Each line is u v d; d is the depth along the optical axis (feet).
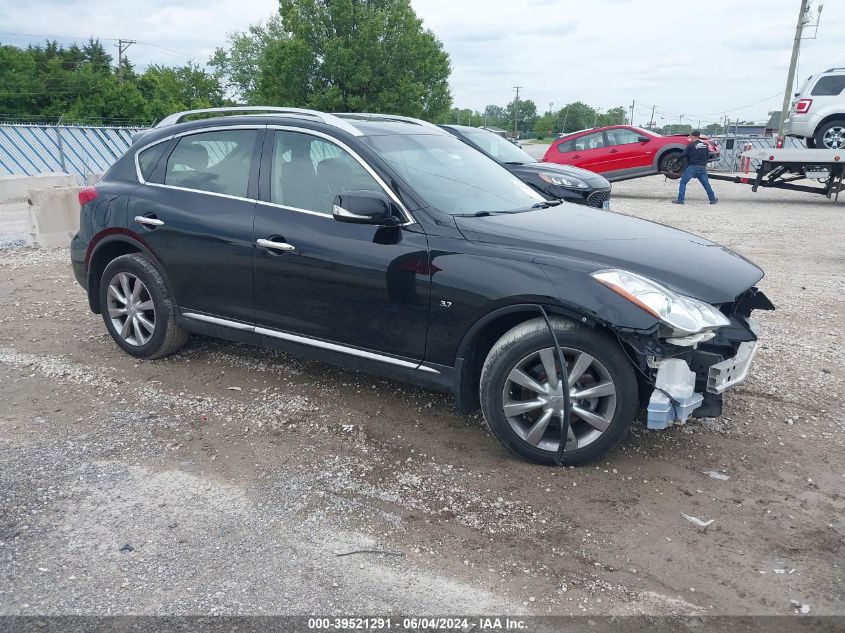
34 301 22.67
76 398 14.93
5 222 41.83
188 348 17.79
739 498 11.12
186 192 15.49
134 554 9.64
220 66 248.52
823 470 12.02
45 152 71.41
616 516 10.59
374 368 13.44
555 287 11.16
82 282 17.54
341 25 134.41
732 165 95.40
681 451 12.60
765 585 9.07
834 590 8.97
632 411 11.35
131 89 213.87
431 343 12.51
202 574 9.24
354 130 14.11
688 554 9.71
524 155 36.24
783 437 13.23
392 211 12.90
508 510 10.72
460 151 15.96
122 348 17.26
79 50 333.01
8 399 14.90
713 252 12.99
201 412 14.21
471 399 12.73
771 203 57.11
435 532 10.18
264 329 14.71
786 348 18.39
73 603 8.67
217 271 14.88
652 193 67.62
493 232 12.27
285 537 10.06
